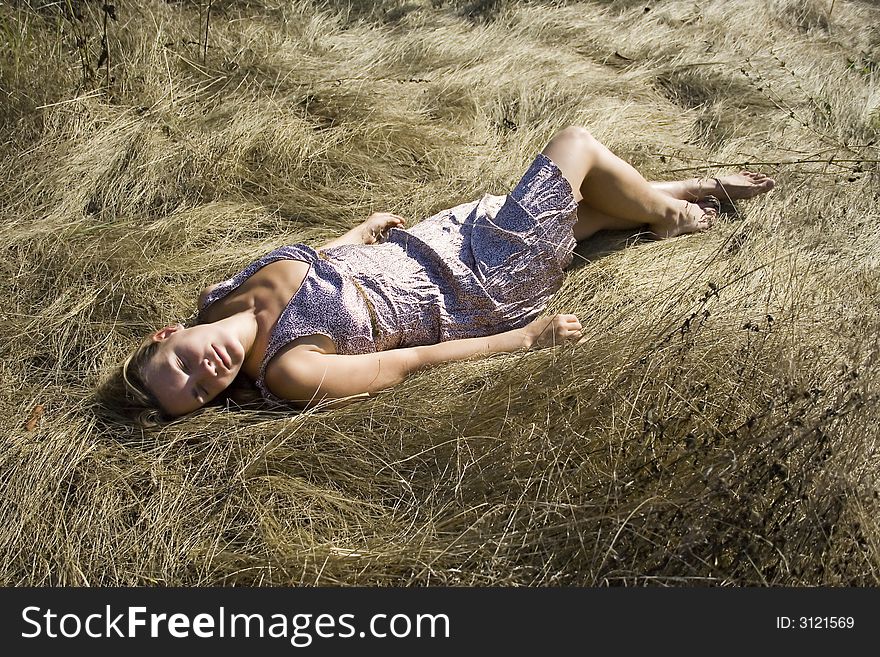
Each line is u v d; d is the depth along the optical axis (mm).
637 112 4969
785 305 3057
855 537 2277
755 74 5465
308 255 3074
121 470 2738
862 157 4137
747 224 3680
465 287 3168
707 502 2299
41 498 2643
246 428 2826
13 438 2811
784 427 2369
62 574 2477
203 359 2832
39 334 3252
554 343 3064
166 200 4062
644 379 2625
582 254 3689
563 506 2418
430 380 2938
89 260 3570
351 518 2611
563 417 2635
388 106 4844
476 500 2578
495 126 4805
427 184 4266
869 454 2383
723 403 2596
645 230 3789
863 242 3586
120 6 4910
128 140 4203
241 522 2611
